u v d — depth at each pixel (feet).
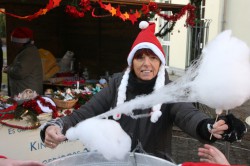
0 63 18.86
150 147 4.89
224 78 2.78
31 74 12.55
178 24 29.32
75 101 9.37
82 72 19.11
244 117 13.52
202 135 4.01
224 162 3.40
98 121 3.31
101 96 5.43
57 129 4.36
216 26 26.89
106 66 18.21
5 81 21.85
